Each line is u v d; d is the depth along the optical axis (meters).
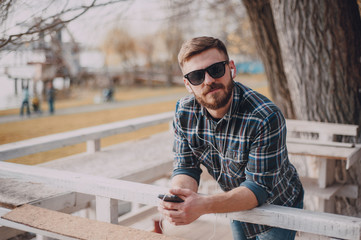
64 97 27.55
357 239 1.31
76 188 1.94
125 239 1.57
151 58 41.66
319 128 3.58
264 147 1.54
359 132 3.70
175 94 31.84
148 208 4.12
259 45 4.42
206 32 8.81
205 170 4.25
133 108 19.09
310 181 3.58
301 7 3.52
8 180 2.82
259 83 31.11
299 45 3.63
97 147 4.42
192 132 1.74
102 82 30.28
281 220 1.45
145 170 3.67
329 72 3.61
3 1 2.89
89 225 1.72
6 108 19.58
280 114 1.55
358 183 3.78
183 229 3.62
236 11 8.11
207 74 1.51
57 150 7.17
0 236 2.66
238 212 1.54
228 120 1.60
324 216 1.40
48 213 1.90
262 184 1.55
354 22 3.58
